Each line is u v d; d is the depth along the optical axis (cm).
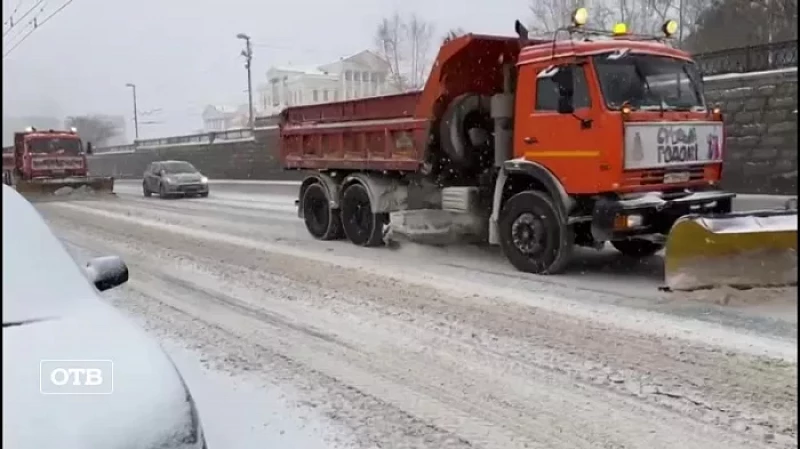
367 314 691
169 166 2559
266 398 477
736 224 705
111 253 1115
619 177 771
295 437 414
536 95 854
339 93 6334
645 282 809
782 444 388
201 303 761
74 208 1989
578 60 803
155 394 245
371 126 1095
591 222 805
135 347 273
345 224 1168
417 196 1071
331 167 1198
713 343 561
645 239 808
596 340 581
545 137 843
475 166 1008
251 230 1388
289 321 675
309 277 879
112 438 223
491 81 997
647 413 437
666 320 632
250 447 400
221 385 503
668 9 3089
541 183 871
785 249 704
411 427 426
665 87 823
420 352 569
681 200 780
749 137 1455
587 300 720
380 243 1137
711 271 713
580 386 485
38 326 281
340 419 440
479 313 678
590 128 792
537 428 421
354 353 571
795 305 668
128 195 2753
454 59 952
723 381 482
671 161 798
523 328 624
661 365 517
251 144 3359
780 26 2347
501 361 541
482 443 402
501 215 913
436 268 923
